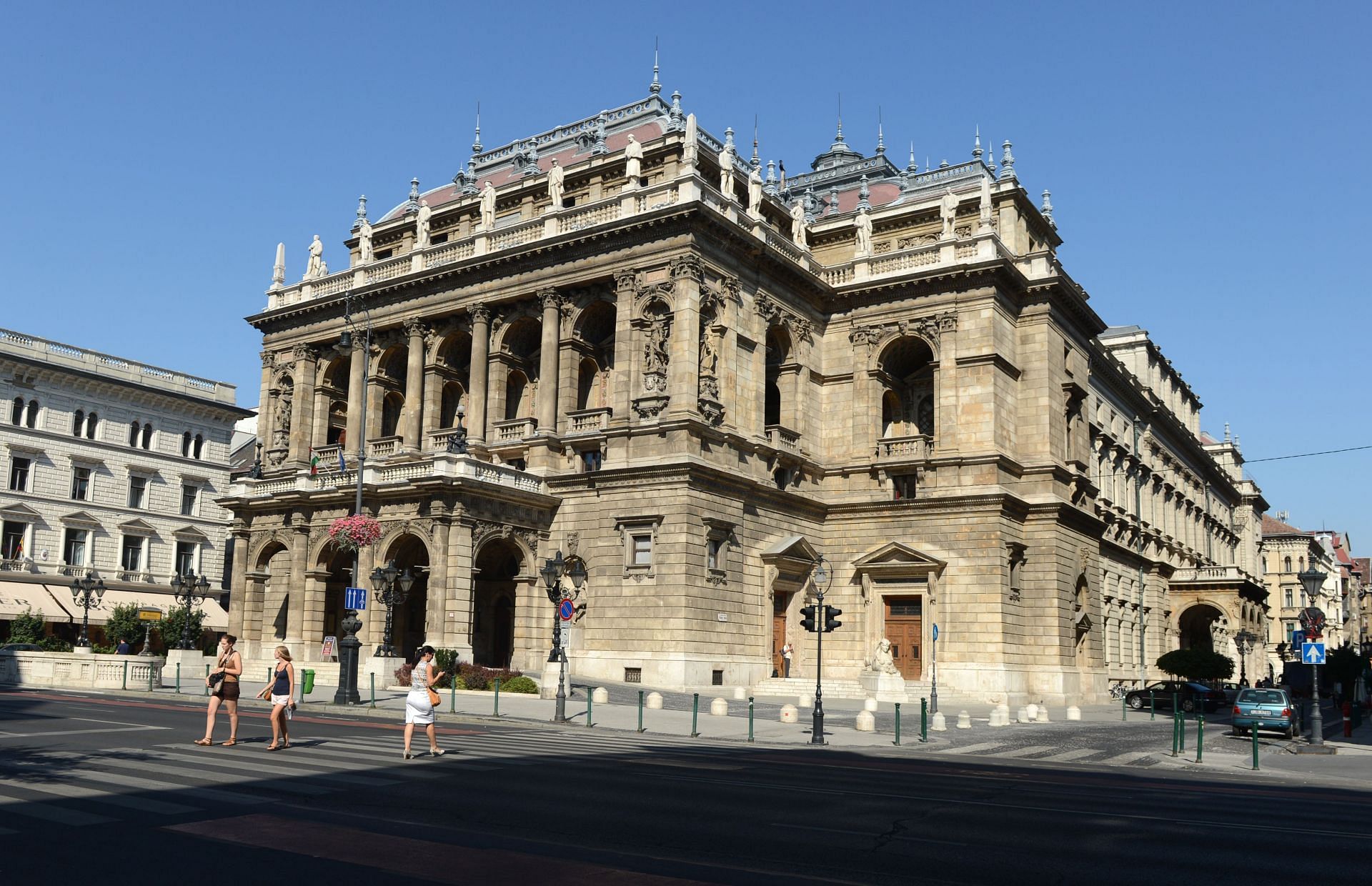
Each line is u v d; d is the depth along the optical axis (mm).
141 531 91188
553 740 32906
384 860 14125
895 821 18281
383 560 58969
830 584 67312
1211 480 123000
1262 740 44250
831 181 88250
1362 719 64750
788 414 67562
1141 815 20016
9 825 15875
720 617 58625
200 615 86875
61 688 51500
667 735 36688
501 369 67062
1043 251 69125
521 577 60750
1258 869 15172
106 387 89875
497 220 74688
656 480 58094
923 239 72875
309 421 75125
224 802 18312
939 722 42594
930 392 71562
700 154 67750
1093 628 70562
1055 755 34312
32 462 84438
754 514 62562
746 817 18141
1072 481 69125
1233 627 98750
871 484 67312
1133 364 102812
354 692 43500
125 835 15383
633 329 61031
